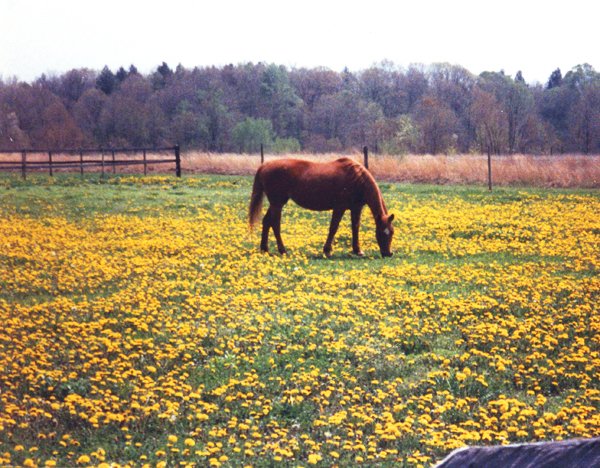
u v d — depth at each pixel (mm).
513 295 13516
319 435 8016
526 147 75875
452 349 10797
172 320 11953
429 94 100625
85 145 78750
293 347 10594
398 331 11367
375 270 16156
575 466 2094
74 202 27156
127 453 7422
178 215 24812
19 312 12195
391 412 8594
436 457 7402
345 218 24312
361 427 8156
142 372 9672
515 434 8055
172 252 18172
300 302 12953
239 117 91750
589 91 82375
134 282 14656
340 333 11383
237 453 7496
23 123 91438
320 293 13977
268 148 64062
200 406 8656
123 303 12898
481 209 25406
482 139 65938
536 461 2156
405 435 7961
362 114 88250
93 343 10516
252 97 97875
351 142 80188
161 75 109625
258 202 18359
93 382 9188
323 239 20547
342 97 92188
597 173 31641
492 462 2223
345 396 8945
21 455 7105
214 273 15672
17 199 27594
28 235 20391
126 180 33875
